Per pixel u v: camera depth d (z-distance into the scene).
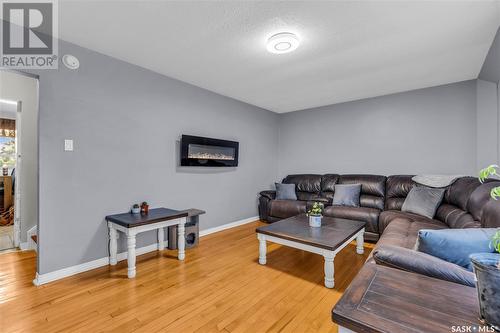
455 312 0.77
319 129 4.90
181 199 3.43
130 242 2.32
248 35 2.25
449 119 3.55
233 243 3.36
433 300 0.83
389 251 1.19
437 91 3.64
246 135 4.59
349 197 3.85
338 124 4.64
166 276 2.34
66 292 2.04
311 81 3.44
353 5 1.82
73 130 2.39
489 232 1.21
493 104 3.20
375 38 2.28
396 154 4.01
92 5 1.83
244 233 3.86
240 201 4.46
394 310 0.78
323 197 4.28
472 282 0.96
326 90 3.84
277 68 2.99
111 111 2.68
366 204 3.80
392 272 1.05
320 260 2.76
